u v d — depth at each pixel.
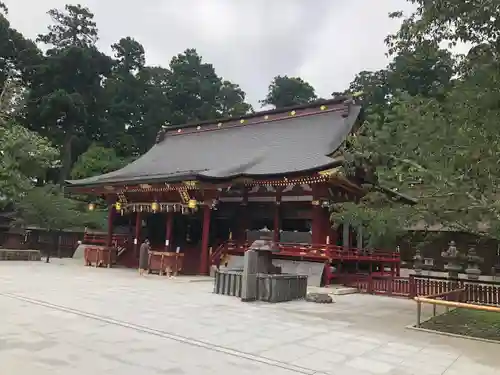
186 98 69.31
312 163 22.86
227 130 34.00
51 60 57.16
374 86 45.84
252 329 8.99
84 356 6.22
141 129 63.88
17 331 7.55
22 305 10.27
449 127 9.65
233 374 5.81
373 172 14.53
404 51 10.92
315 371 6.20
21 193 25.58
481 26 9.52
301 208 24.12
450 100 10.23
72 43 64.12
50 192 32.03
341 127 27.38
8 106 27.16
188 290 15.32
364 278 20.47
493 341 8.88
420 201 10.35
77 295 12.41
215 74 75.81
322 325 10.02
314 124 29.36
